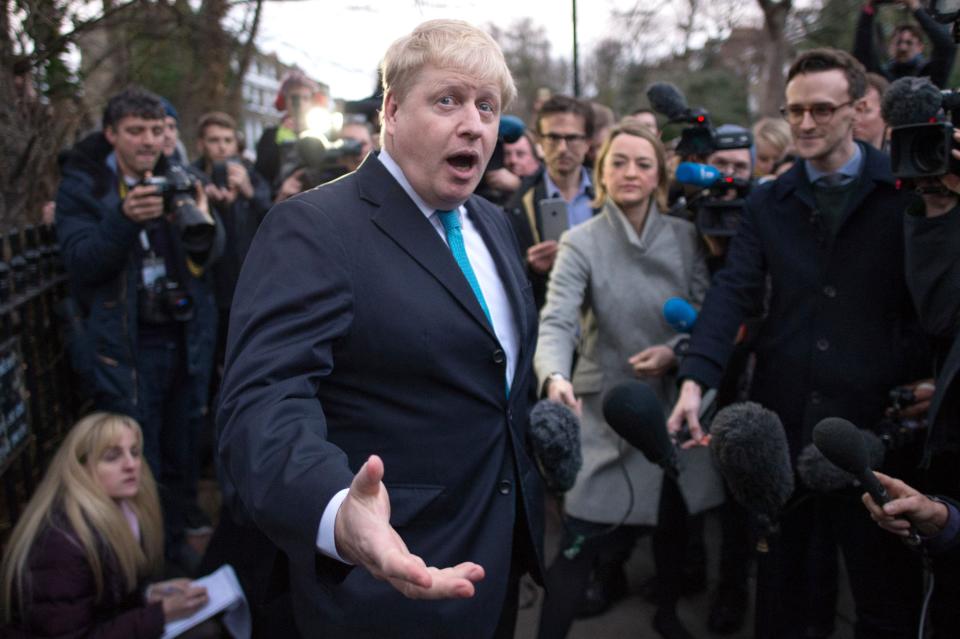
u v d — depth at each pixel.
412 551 1.67
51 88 3.93
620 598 3.46
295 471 1.30
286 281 1.55
